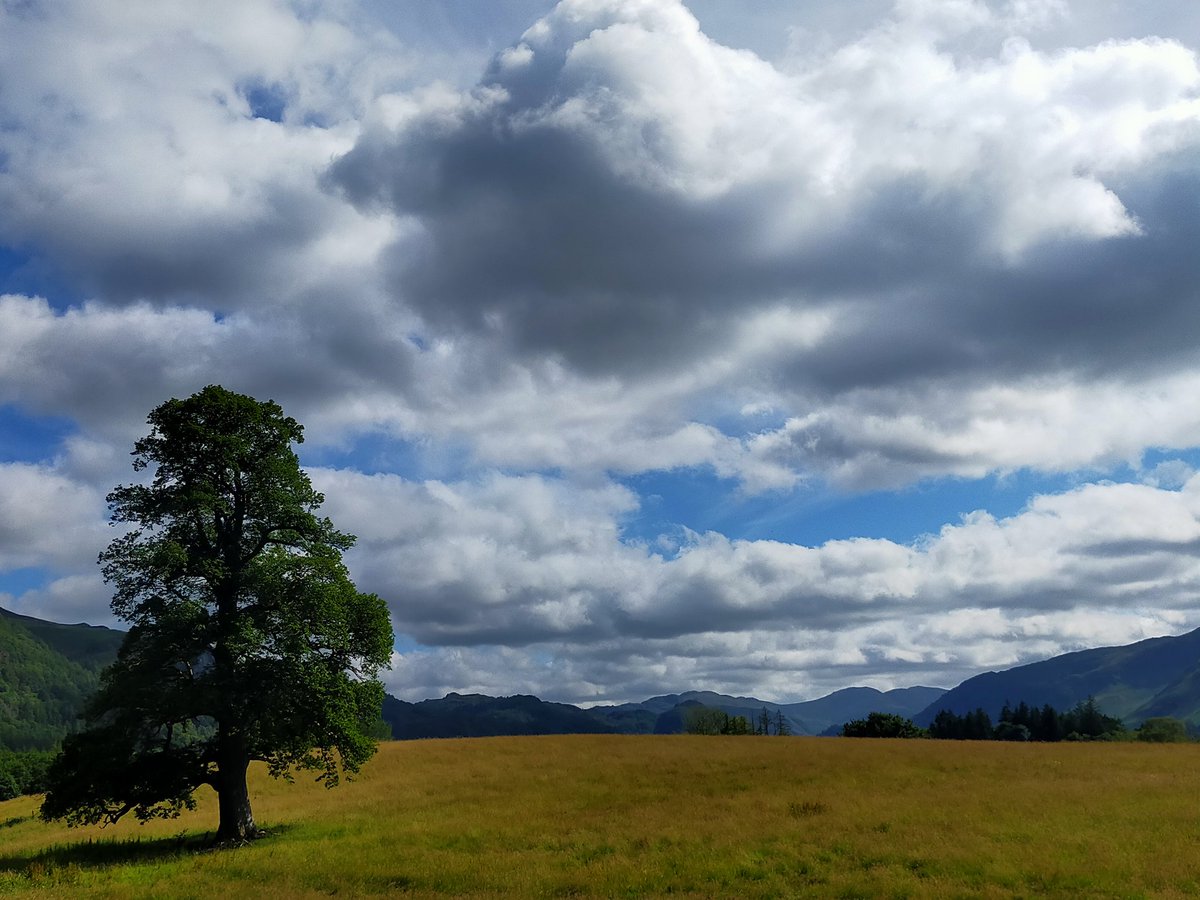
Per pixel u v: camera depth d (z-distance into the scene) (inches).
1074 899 800.9
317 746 1449.3
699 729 5339.6
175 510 1401.3
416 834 1369.3
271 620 1395.2
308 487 1517.0
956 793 1526.8
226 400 1449.3
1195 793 1448.1
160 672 1348.4
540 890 925.2
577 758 2476.6
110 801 1347.2
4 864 1275.8
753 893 888.9
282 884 1017.5
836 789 1685.5
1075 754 2251.5
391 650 1512.1
